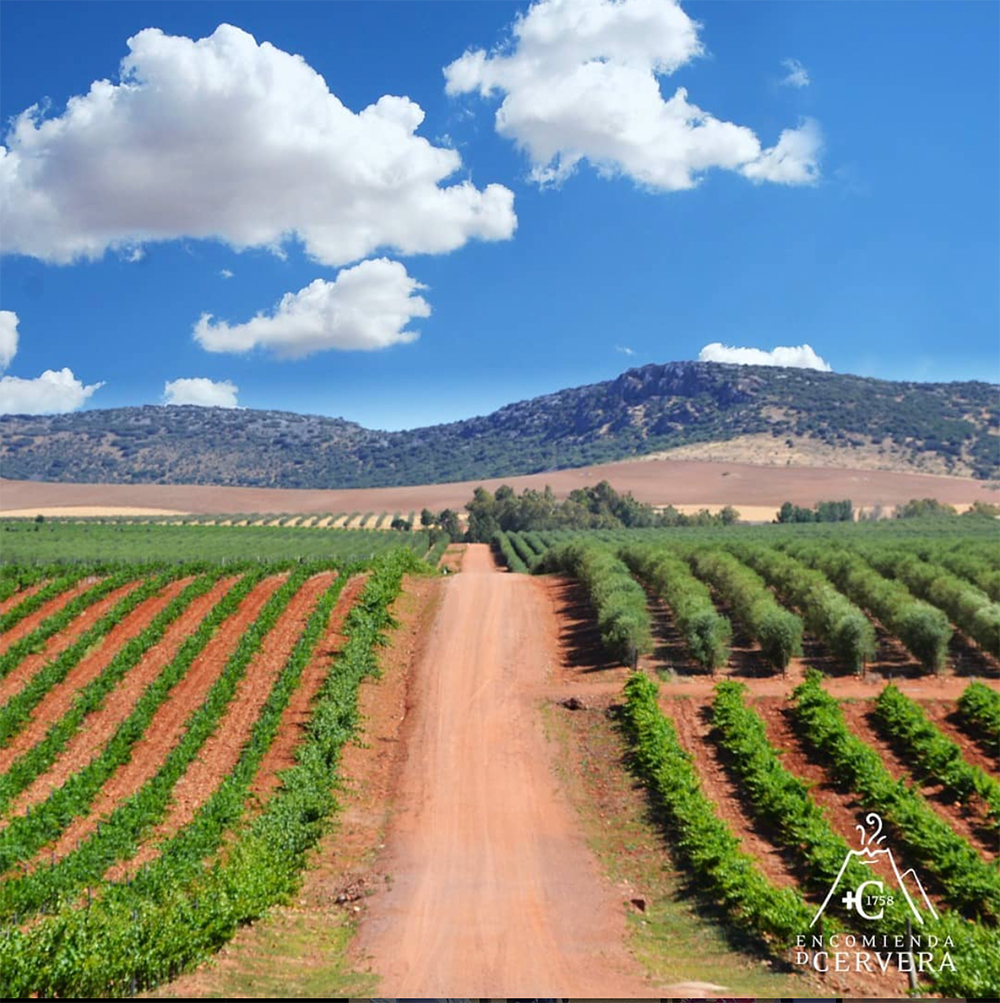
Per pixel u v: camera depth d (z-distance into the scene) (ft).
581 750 117.19
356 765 114.93
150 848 88.63
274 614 173.27
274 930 73.56
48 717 128.26
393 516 544.62
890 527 346.54
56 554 290.97
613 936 72.74
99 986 57.98
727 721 113.70
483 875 86.17
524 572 281.33
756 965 66.54
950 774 96.99
